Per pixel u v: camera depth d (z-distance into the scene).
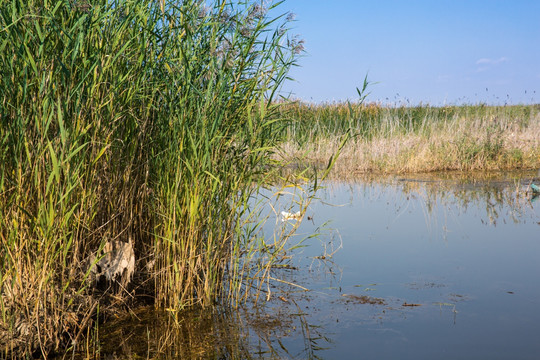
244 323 3.17
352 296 3.59
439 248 4.88
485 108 18.48
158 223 3.61
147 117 3.43
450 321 3.10
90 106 3.02
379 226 5.88
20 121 2.64
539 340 2.80
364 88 3.62
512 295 3.54
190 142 3.40
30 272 2.79
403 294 3.61
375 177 10.35
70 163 2.89
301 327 3.08
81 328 2.93
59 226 2.81
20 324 2.78
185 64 3.44
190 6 3.69
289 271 4.26
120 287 3.47
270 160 3.99
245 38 3.75
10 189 2.65
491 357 2.59
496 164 11.47
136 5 3.38
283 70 3.71
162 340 2.93
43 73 2.69
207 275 3.53
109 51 3.19
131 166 3.49
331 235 5.44
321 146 12.63
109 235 3.40
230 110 3.73
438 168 11.44
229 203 3.83
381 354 2.67
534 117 16.11
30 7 2.72
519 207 6.86
